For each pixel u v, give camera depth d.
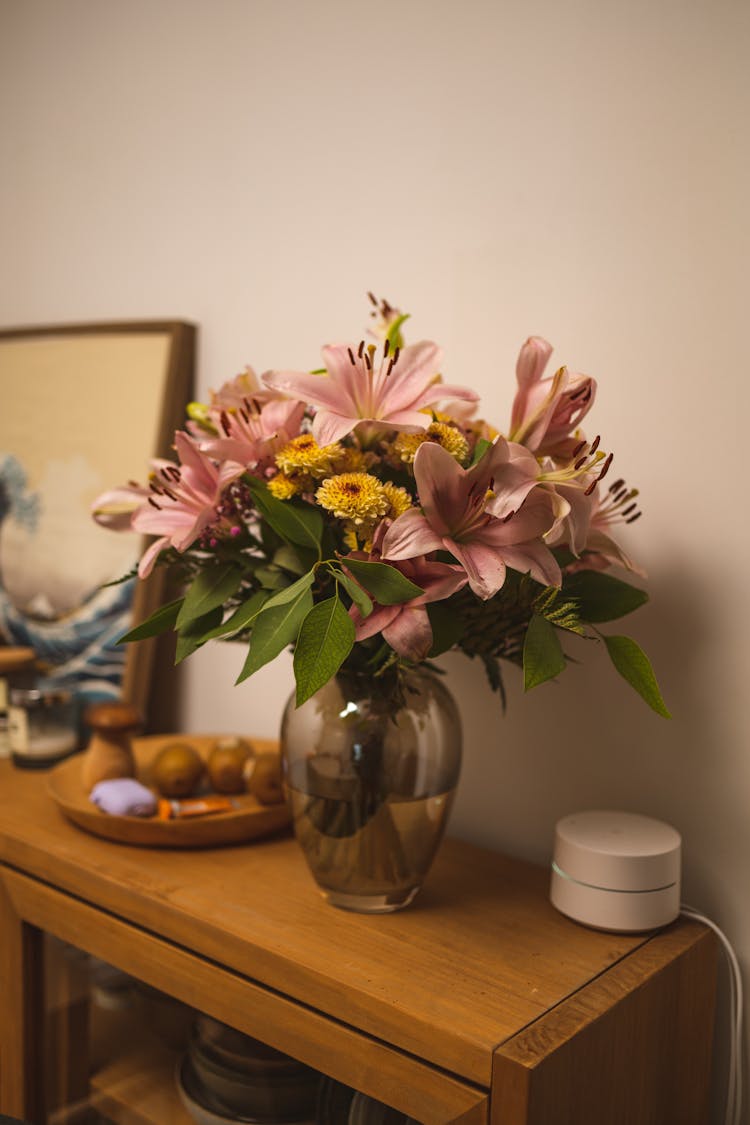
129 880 0.92
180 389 1.34
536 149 1.00
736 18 0.86
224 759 1.11
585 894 0.84
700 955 0.85
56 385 1.50
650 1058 0.79
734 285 0.88
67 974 0.99
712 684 0.91
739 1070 0.90
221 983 0.83
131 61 1.41
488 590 0.69
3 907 1.04
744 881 0.90
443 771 0.85
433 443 0.70
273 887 0.92
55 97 1.53
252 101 1.26
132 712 1.12
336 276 1.18
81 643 1.42
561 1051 0.67
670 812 0.94
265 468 0.81
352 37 1.15
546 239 1.00
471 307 1.06
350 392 0.78
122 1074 0.94
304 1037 0.78
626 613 0.83
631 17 0.93
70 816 1.04
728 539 0.89
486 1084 0.66
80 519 1.44
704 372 0.90
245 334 1.28
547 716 1.02
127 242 1.43
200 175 1.33
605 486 0.97
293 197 1.22
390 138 1.12
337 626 0.67
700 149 0.89
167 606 0.83
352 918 0.86
